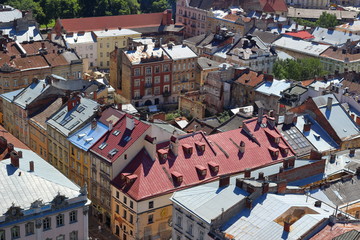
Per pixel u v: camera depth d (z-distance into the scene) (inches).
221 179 4170.8
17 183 4060.0
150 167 4830.2
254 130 5511.8
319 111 5954.7
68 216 4104.3
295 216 3863.2
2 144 4626.0
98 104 5679.1
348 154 5329.7
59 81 6747.1
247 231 3690.9
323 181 4869.6
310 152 5300.2
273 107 7308.1
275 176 4648.1
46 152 5959.6
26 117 6195.9
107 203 5049.2
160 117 6565.0
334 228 3595.0
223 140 5315.0
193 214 3890.3
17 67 7564.0
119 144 5004.9
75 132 5457.7
